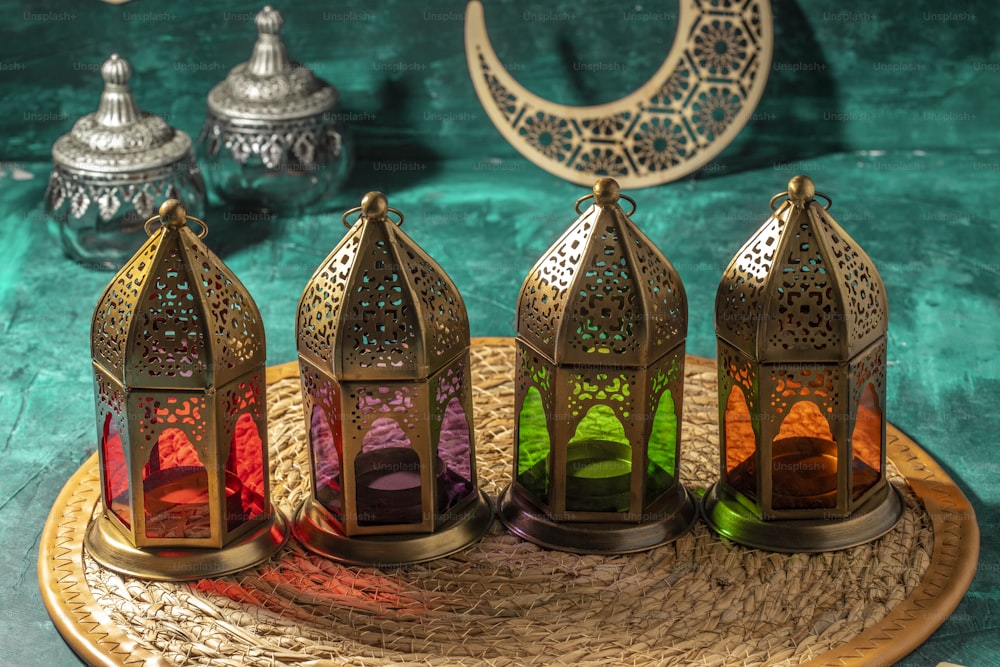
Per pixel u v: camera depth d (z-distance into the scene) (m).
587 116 2.71
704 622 1.28
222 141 2.56
